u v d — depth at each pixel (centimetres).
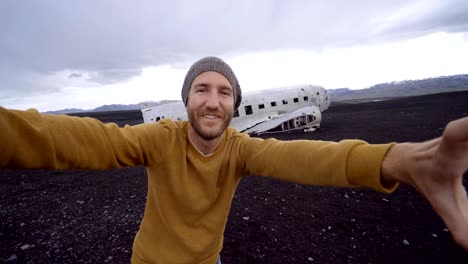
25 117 103
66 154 114
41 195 866
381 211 586
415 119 2155
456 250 413
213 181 168
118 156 137
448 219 77
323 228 520
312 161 140
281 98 2052
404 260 396
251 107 1980
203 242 178
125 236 535
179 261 177
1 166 98
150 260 181
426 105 3512
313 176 139
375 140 1397
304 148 149
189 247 173
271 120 1911
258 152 171
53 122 114
